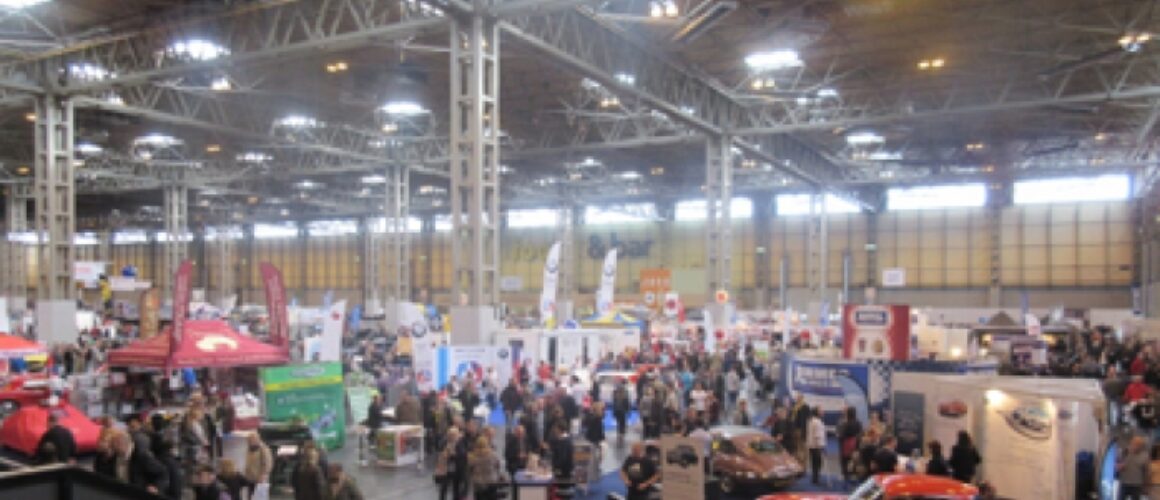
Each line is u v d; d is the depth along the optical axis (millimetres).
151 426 13656
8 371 26094
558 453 15320
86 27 30688
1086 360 31344
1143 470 14062
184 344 19984
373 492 16562
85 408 21047
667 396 20891
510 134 49031
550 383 25172
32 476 2467
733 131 40062
